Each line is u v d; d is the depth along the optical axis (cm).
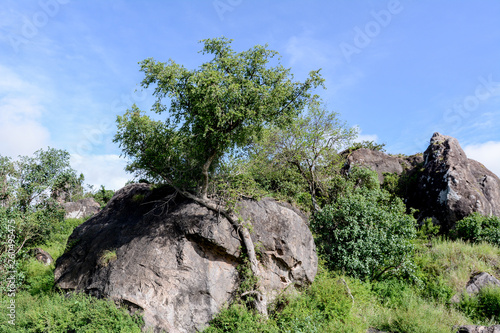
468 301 1059
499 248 1437
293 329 855
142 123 1033
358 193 1570
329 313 923
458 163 1983
